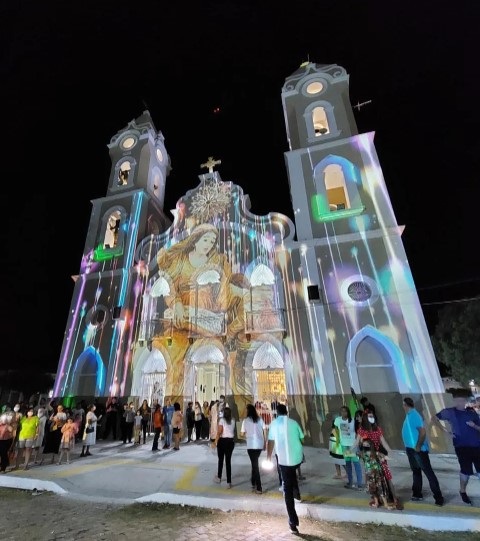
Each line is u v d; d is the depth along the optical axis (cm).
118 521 642
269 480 870
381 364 1462
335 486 823
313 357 1547
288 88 2361
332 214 1814
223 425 862
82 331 1972
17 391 3050
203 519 646
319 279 1678
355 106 2286
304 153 2045
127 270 2067
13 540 567
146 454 1233
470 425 715
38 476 934
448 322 2511
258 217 2012
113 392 1769
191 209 2211
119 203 2359
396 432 1325
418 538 560
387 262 1625
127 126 2753
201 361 1812
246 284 1856
